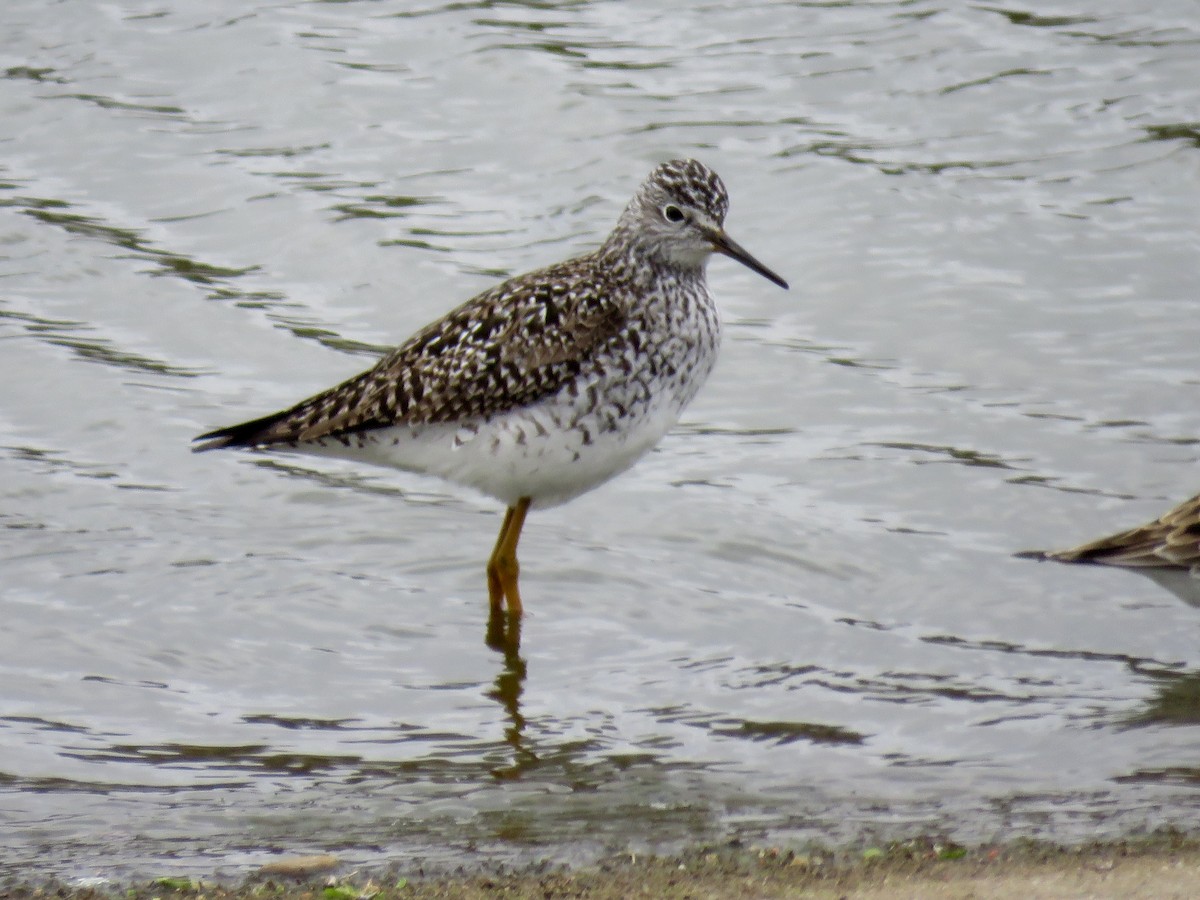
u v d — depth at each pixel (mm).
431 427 12016
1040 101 20203
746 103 20203
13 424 14703
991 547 13047
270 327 16344
